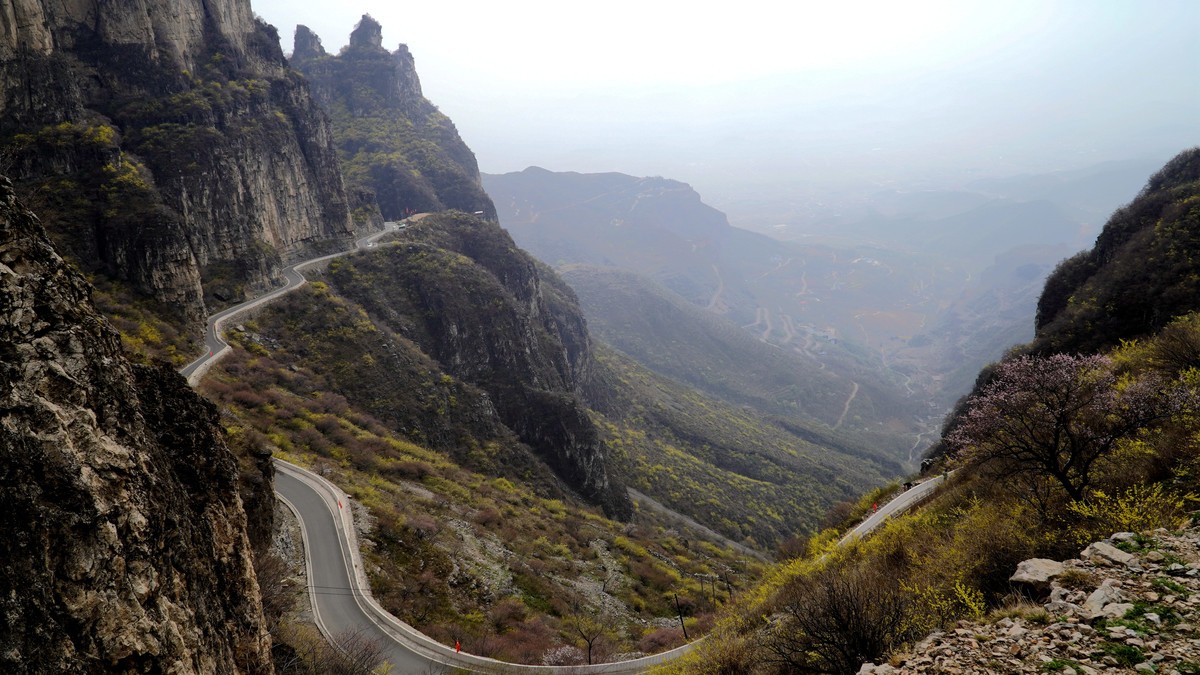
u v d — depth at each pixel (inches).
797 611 613.6
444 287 4387.3
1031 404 629.0
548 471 3705.7
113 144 2837.1
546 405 4069.9
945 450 1855.3
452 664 1259.2
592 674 1299.2
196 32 3890.3
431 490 2438.5
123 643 311.6
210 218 3309.5
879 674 375.6
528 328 4798.2
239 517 580.1
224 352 2775.6
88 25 3218.5
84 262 2532.0
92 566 308.0
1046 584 419.5
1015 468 646.5
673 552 3056.1
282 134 4131.4
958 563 590.2
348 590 1425.9
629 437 5674.2
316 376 3134.8
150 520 365.4
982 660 354.6
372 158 7411.4
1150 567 399.2
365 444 2620.6
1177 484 527.2
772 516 5093.5
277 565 1258.0
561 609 1828.2
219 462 571.2
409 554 1732.3
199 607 408.2
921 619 514.9
